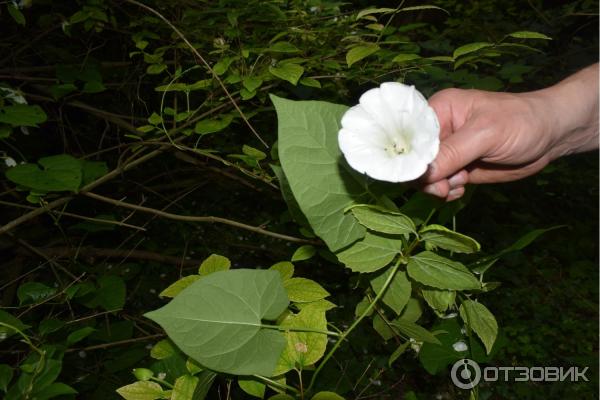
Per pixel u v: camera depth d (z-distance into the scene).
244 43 0.81
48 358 0.42
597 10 1.19
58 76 0.83
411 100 0.30
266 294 0.33
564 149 0.51
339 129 0.33
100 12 0.89
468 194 0.40
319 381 1.13
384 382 1.29
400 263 0.37
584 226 2.05
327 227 0.32
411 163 0.29
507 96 0.46
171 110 0.70
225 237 1.66
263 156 0.63
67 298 0.68
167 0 0.88
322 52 0.78
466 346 0.45
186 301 0.32
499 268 1.77
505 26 1.30
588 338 1.66
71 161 0.61
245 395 1.05
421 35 1.26
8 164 0.75
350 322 1.39
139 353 0.96
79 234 1.44
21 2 0.78
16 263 1.09
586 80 0.49
